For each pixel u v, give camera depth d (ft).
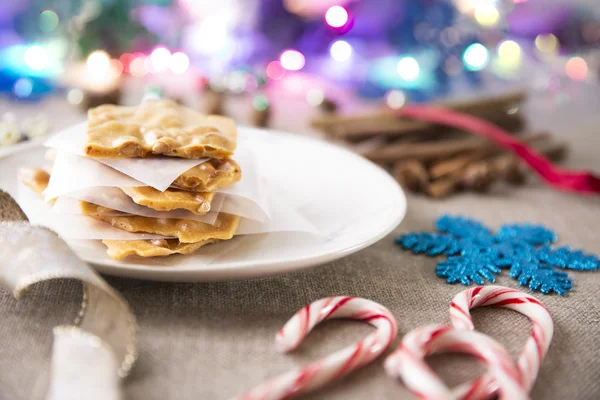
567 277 1.52
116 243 1.38
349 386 1.17
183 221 1.42
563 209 1.92
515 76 3.39
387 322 1.24
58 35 2.88
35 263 1.20
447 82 2.98
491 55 3.20
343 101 3.06
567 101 3.20
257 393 1.09
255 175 1.55
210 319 1.31
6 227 1.29
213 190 1.42
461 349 1.20
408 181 1.97
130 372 1.17
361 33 3.14
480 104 2.25
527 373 1.17
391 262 1.56
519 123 2.34
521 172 2.08
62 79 2.86
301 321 1.23
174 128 1.47
